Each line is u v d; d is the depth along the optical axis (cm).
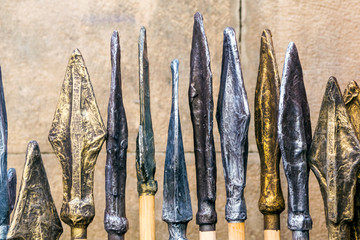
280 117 128
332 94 126
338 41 186
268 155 132
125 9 191
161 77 191
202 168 130
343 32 186
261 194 133
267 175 132
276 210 131
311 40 186
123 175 131
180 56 193
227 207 130
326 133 127
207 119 129
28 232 123
